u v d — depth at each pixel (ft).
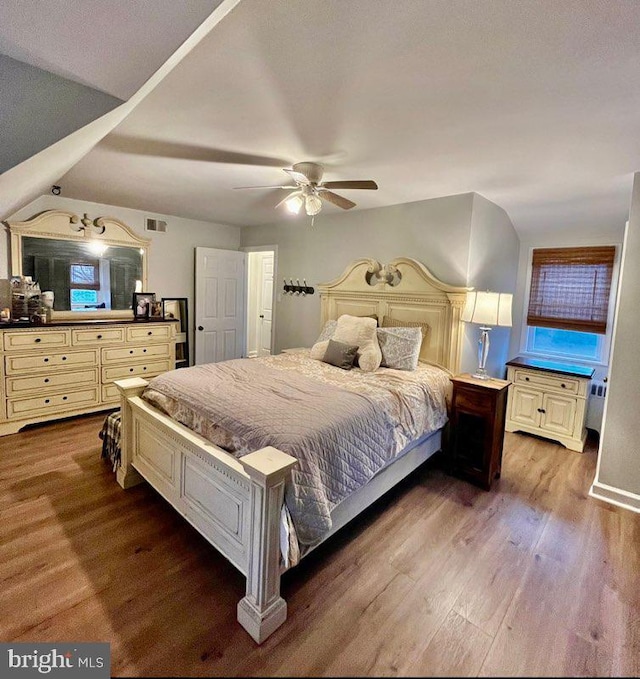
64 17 3.70
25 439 10.98
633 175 8.85
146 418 7.89
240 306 18.74
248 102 6.02
